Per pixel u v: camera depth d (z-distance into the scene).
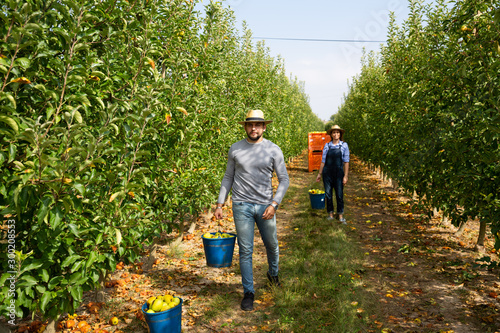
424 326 3.08
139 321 3.22
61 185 2.09
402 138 6.33
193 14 5.09
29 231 2.40
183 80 4.44
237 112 7.68
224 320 3.24
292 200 9.61
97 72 2.54
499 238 3.09
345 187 11.71
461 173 3.66
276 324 3.14
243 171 3.51
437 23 5.91
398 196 9.46
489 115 3.42
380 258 4.96
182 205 4.70
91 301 3.68
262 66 11.55
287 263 4.61
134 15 3.26
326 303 3.54
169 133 4.00
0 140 2.14
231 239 4.17
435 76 4.73
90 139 2.24
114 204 2.71
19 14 1.93
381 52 10.35
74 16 2.40
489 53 3.54
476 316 3.21
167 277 4.29
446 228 6.27
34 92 2.39
